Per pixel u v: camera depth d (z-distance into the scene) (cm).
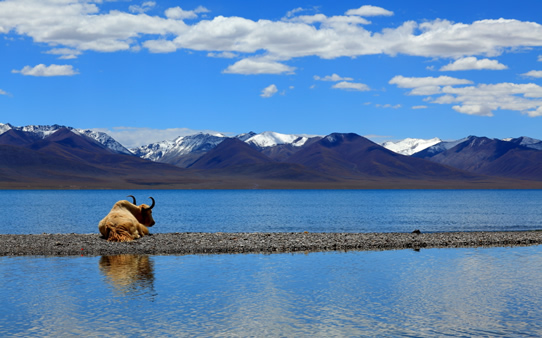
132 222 3180
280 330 1389
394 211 9200
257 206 11400
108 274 2078
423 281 1992
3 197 17200
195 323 1441
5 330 1371
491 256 2664
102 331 1370
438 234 3769
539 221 6469
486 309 1600
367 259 2519
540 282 1986
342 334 1361
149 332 1363
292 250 2817
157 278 2008
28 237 3250
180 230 4969
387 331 1387
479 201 15338
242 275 2078
